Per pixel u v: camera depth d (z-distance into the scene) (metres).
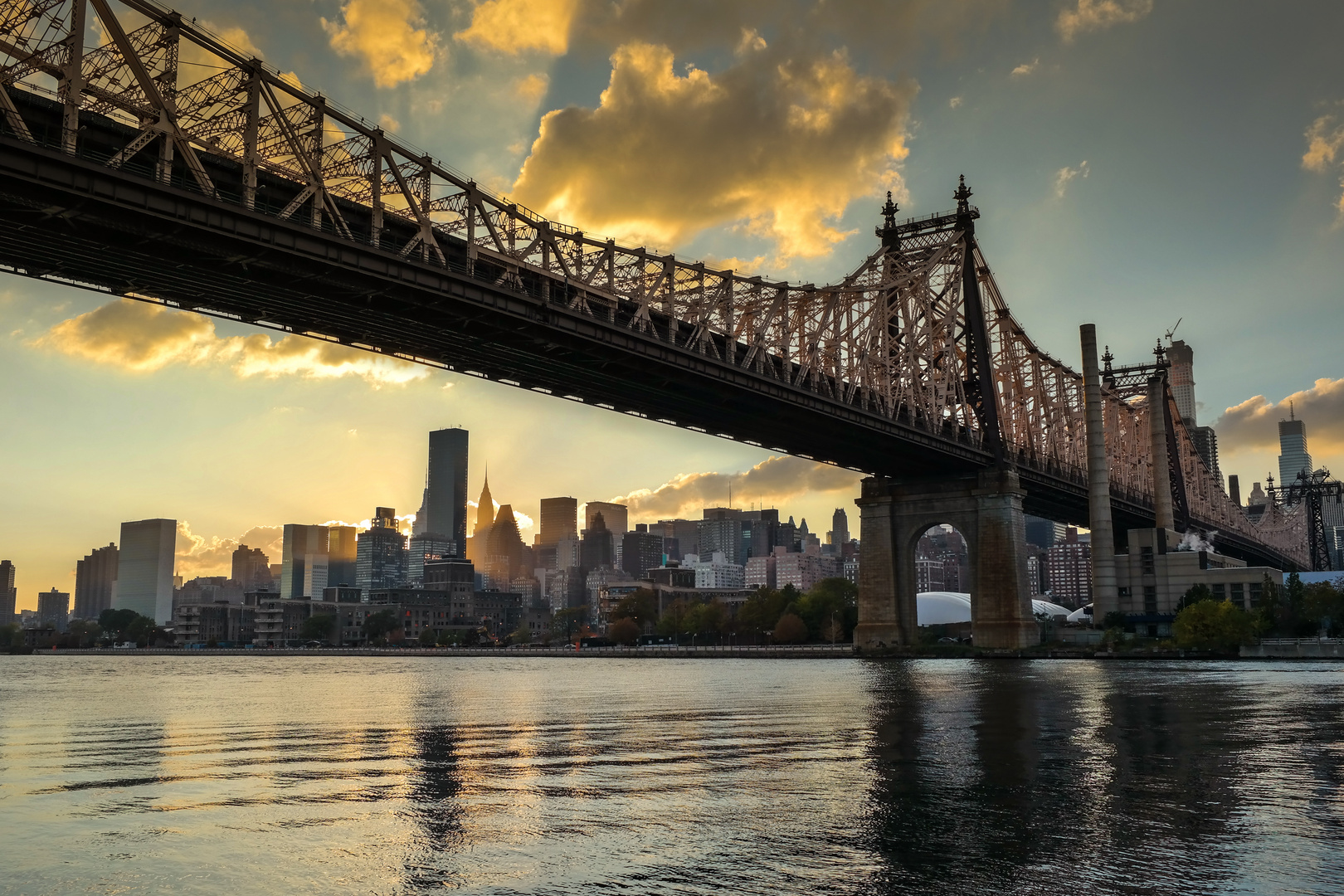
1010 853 29.30
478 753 49.75
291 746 53.69
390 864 28.69
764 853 29.47
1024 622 158.12
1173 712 65.31
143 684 131.25
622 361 103.44
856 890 26.17
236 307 84.69
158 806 36.75
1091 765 43.62
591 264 99.56
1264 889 25.95
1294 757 45.75
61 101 63.53
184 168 71.69
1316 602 160.88
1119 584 181.25
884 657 164.12
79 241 69.00
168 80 66.75
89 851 30.38
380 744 53.97
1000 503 161.00
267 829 32.94
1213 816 33.59
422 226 81.81
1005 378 174.12
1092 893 25.83
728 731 57.91
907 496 168.75
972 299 167.25
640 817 34.03
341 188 78.19
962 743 50.84
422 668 191.12
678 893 26.09
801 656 198.50
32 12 61.16
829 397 129.50
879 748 49.44
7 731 63.38
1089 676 105.62
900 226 171.50
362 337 93.88
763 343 121.81
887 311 151.75
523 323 91.25
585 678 130.62
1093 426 177.75
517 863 28.72
